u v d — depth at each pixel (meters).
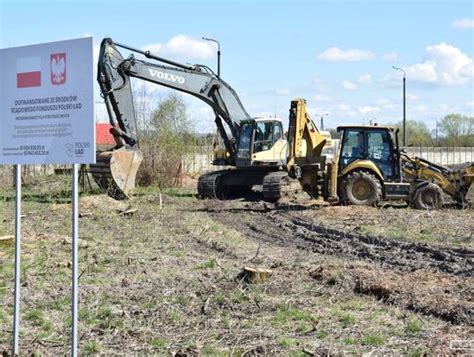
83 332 7.75
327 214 20.33
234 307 8.83
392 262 12.37
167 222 18.12
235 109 27.27
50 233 15.52
